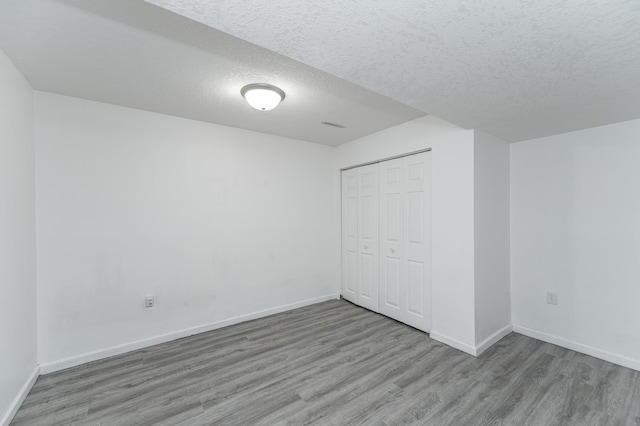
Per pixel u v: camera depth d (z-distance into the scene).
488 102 1.94
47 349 2.22
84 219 2.39
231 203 3.18
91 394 1.94
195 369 2.25
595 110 2.07
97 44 1.63
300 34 1.20
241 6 1.02
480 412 1.75
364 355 2.46
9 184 1.75
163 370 2.24
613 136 2.35
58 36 1.55
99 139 2.46
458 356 2.43
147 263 2.68
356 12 1.06
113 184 2.52
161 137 2.76
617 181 2.33
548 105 1.98
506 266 2.91
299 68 1.90
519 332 2.91
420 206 2.98
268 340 2.77
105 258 2.48
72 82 2.09
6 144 1.72
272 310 3.49
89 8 1.34
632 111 2.09
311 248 3.88
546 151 2.73
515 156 2.95
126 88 2.21
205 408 1.80
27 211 2.02
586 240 2.50
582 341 2.51
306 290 3.83
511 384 2.02
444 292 2.68
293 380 2.10
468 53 1.36
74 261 2.34
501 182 2.85
